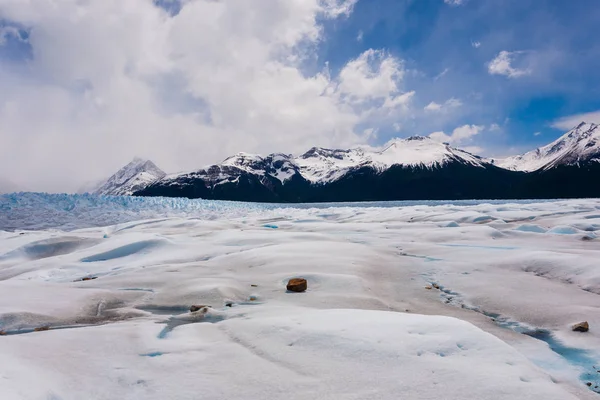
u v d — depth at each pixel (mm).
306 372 3361
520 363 3439
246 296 7309
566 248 12852
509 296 7223
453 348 3740
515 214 28891
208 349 4012
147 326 5004
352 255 11375
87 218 35156
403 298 7406
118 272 10609
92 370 3443
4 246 15344
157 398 2955
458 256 11469
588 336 5125
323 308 6312
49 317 5824
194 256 12680
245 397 2941
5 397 2562
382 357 3568
